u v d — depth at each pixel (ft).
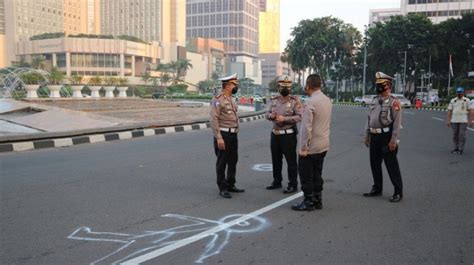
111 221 16.76
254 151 36.99
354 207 19.31
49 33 396.37
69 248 13.92
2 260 12.93
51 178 24.57
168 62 436.35
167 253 13.56
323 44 240.12
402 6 313.73
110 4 469.98
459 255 13.64
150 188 22.47
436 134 53.47
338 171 27.96
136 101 116.88
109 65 373.81
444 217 17.81
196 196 20.99
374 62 204.85
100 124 55.57
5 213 17.70
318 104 18.44
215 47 524.52
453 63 194.90
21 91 125.08
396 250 14.01
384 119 20.44
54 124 54.54
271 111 22.17
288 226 16.43
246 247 14.15
